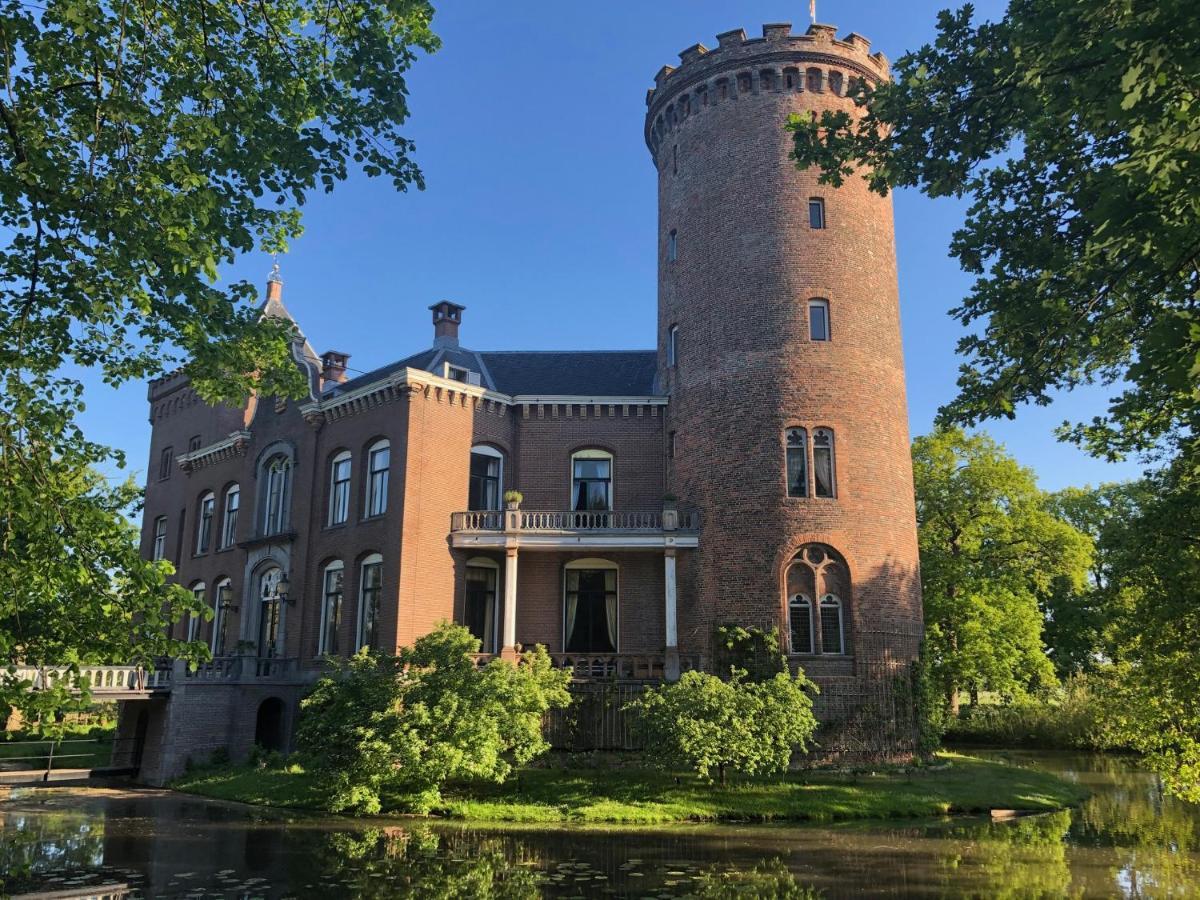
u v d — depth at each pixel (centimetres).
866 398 2752
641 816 1945
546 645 2878
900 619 2645
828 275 2803
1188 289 996
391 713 2042
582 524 2969
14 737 3444
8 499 864
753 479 2700
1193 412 1337
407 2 1077
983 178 1246
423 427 2825
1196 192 737
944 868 1513
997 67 1059
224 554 3553
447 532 2825
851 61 2936
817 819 1992
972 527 4209
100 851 1602
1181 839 1847
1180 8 669
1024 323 1095
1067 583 4856
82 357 1213
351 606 2850
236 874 1415
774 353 2750
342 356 3428
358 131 1145
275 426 3394
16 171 889
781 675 2166
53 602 923
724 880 1397
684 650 2755
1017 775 2731
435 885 1345
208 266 996
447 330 3341
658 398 3053
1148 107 789
